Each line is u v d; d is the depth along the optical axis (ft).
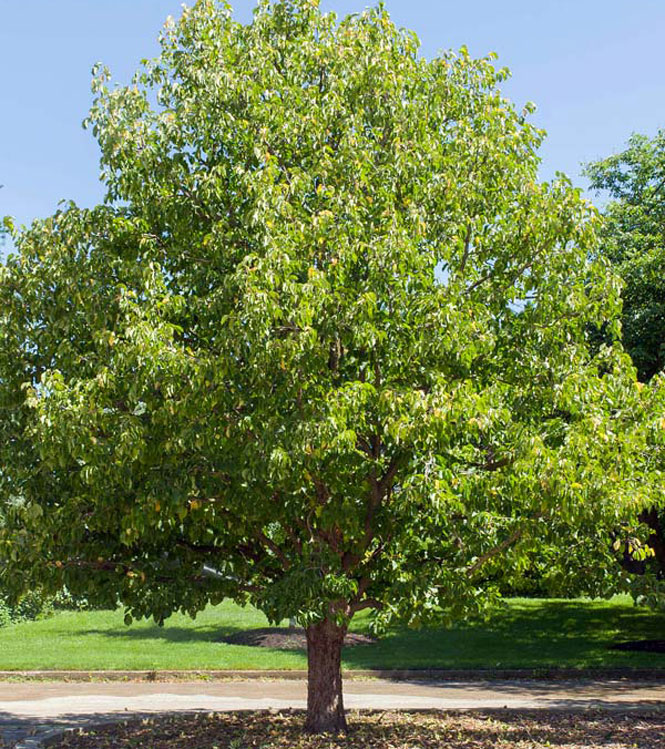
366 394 27.86
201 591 34.65
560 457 27.40
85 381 28.84
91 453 28.27
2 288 32.71
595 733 38.65
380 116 34.04
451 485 28.81
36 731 38.68
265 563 36.24
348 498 30.99
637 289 61.72
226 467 29.50
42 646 71.51
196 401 28.09
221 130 32.71
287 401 29.27
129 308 29.40
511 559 32.24
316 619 31.32
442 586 31.83
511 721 41.93
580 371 31.68
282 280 28.40
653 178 73.20
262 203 29.50
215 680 60.34
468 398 27.22
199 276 32.32
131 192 32.60
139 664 62.59
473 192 33.04
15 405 32.81
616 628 80.38
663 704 48.78
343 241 29.89
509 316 33.30
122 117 33.68
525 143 35.37
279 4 36.55
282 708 46.75
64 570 32.55
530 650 70.33
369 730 38.04
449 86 35.96
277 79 34.06
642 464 30.76
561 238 32.40
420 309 29.89
